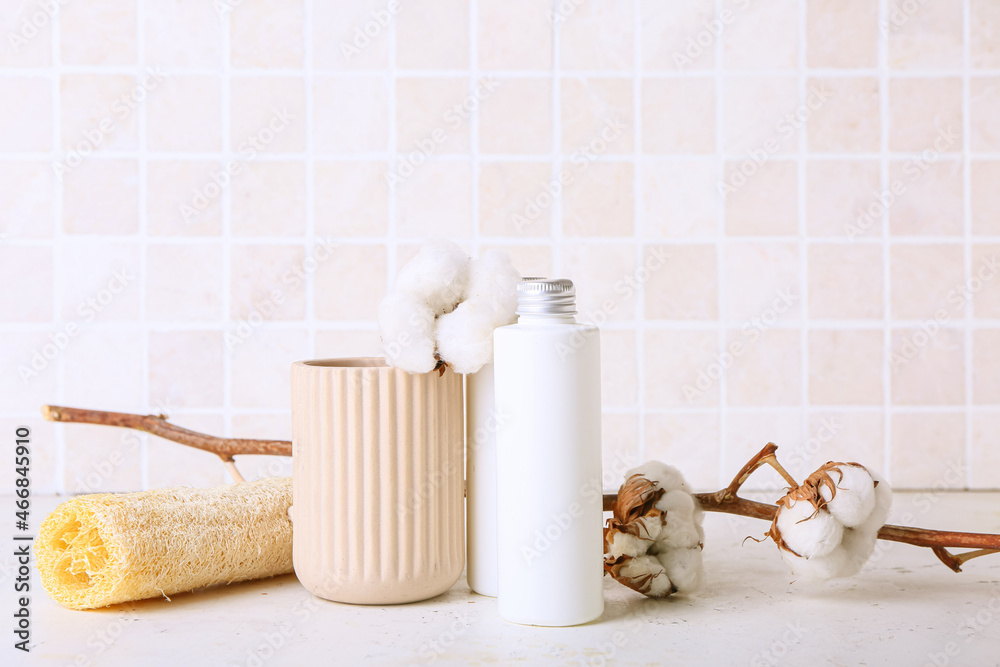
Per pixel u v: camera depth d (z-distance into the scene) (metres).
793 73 1.02
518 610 0.58
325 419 0.60
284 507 0.68
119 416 0.87
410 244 1.03
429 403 0.61
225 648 0.55
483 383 0.63
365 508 0.60
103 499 0.61
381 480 0.60
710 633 0.57
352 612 0.62
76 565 0.62
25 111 1.01
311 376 0.61
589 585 0.59
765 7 1.02
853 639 0.56
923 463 1.04
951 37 1.02
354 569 0.60
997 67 1.02
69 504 0.61
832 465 0.62
